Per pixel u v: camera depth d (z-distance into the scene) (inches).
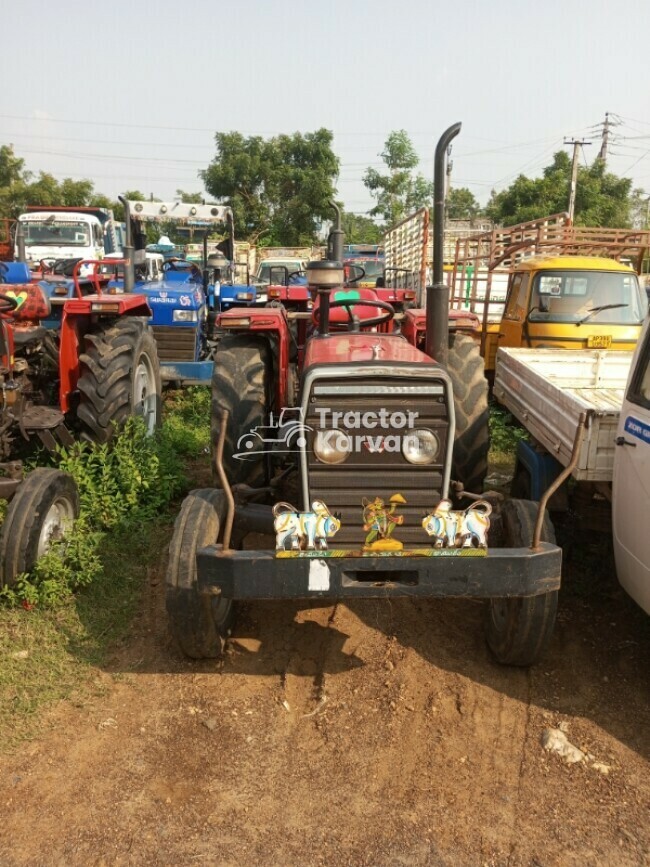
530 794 118.6
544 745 129.6
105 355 234.8
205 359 392.2
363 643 162.1
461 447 189.9
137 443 233.3
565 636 164.6
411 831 111.0
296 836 110.0
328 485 132.4
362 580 133.0
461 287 665.6
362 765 124.9
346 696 143.3
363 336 168.6
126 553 197.5
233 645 160.9
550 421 181.5
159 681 147.2
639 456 143.1
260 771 123.3
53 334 246.2
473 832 110.9
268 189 1423.5
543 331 362.3
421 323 203.2
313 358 140.0
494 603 153.0
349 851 107.3
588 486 179.6
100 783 119.8
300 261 797.9
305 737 131.9
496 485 257.8
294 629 168.1
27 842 108.1
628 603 178.4
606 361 235.9
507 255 455.2
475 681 148.4
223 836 109.9
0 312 193.0
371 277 734.5
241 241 1353.3
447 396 129.3
